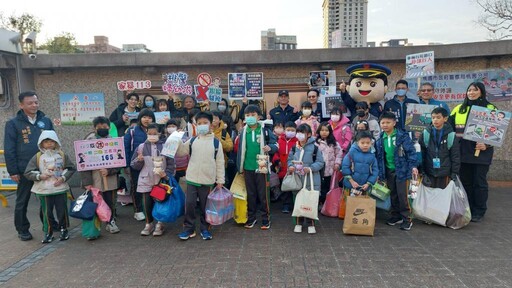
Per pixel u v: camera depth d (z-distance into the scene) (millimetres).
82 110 7922
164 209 4547
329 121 5871
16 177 4574
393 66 7555
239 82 6793
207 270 3666
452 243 4293
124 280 3500
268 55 7422
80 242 4598
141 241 4578
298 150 4902
